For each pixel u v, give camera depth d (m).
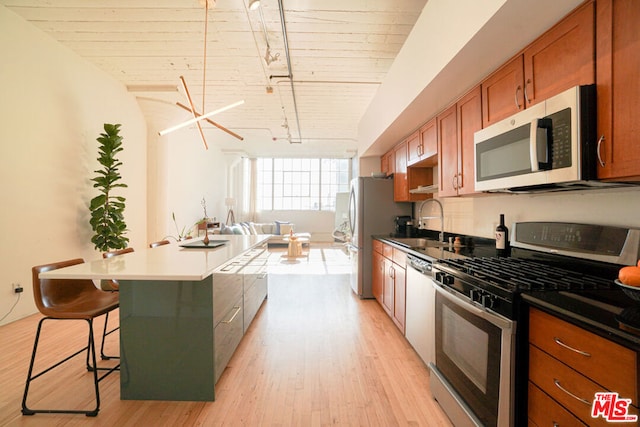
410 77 2.38
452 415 1.58
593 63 1.16
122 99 4.36
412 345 2.34
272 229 9.26
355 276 4.05
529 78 1.53
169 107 4.86
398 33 2.97
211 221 7.20
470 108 2.09
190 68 3.77
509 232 2.14
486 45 1.55
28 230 3.04
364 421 1.62
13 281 2.90
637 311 0.94
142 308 1.79
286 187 10.05
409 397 1.83
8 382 1.94
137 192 4.75
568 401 0.97
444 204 3.22
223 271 2.02
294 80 4.05
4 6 2.71
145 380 1.80
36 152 3.10
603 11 1.12
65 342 2.50
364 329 2.89
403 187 3.61
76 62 3.53
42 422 1.60
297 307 3.54
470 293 1.43
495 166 1.68
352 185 4.28
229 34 3.02
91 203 3.55
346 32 2.94
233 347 2.29
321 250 8.28
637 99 1.00
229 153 8.91
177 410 1.71
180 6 2.63
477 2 1.44
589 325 0.87
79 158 3.62
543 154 1.28
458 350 1.56
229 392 1.88
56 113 3.31
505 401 1.19
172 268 1.67
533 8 1.25
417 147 3.12
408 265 2.43
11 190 2.88
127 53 3.45
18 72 2.90
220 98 4.71
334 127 6.42
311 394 1.86
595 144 1.14
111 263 1.83
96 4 2.64
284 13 2.68
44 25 2.97
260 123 6.13
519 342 1.16
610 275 1.36
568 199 1.69
